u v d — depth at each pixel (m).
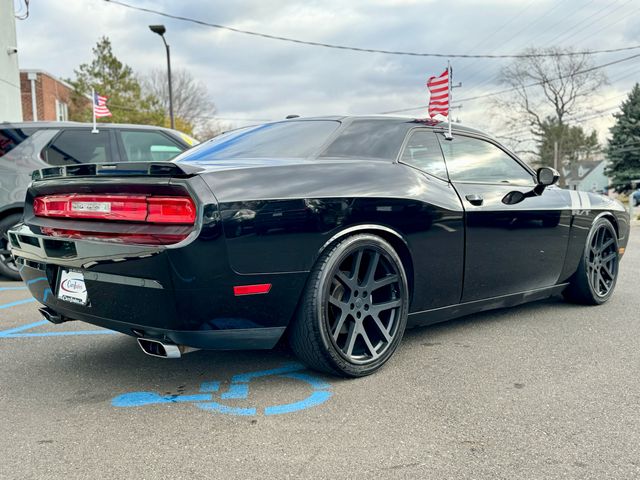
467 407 2.50
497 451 2.09
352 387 2.75
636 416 2.41
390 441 2.18
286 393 2.68
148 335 2.51
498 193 3.58
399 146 3.20
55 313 2.97
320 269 2.65
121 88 34.19
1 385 2.83
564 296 4.64
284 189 2.55
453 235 3.21
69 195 2.69
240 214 2.39
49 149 5.89
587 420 2.37
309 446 2.14
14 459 2.05
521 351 3.33
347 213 2.70
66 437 2.23
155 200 2.37
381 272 2.96
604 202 4.58
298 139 3.15
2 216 5.85
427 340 3.56
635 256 7.91
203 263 2.31
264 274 2.47
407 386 2.76
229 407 2.52
